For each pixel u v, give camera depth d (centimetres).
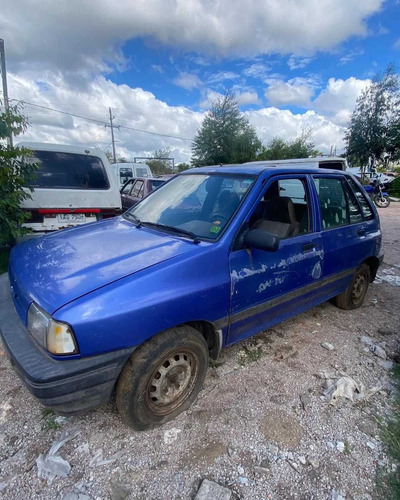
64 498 159
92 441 193
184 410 216
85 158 504
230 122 2900
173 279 191
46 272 197
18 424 204
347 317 366
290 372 261
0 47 1128
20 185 427
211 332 227
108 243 231
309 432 201
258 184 247
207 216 249
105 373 170
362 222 355
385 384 249
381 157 2234
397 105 2077
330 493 164
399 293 447
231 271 220
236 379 251
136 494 163
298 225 283
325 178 313
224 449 188
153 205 303
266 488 166
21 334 187
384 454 187
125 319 170
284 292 265
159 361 190
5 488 164
